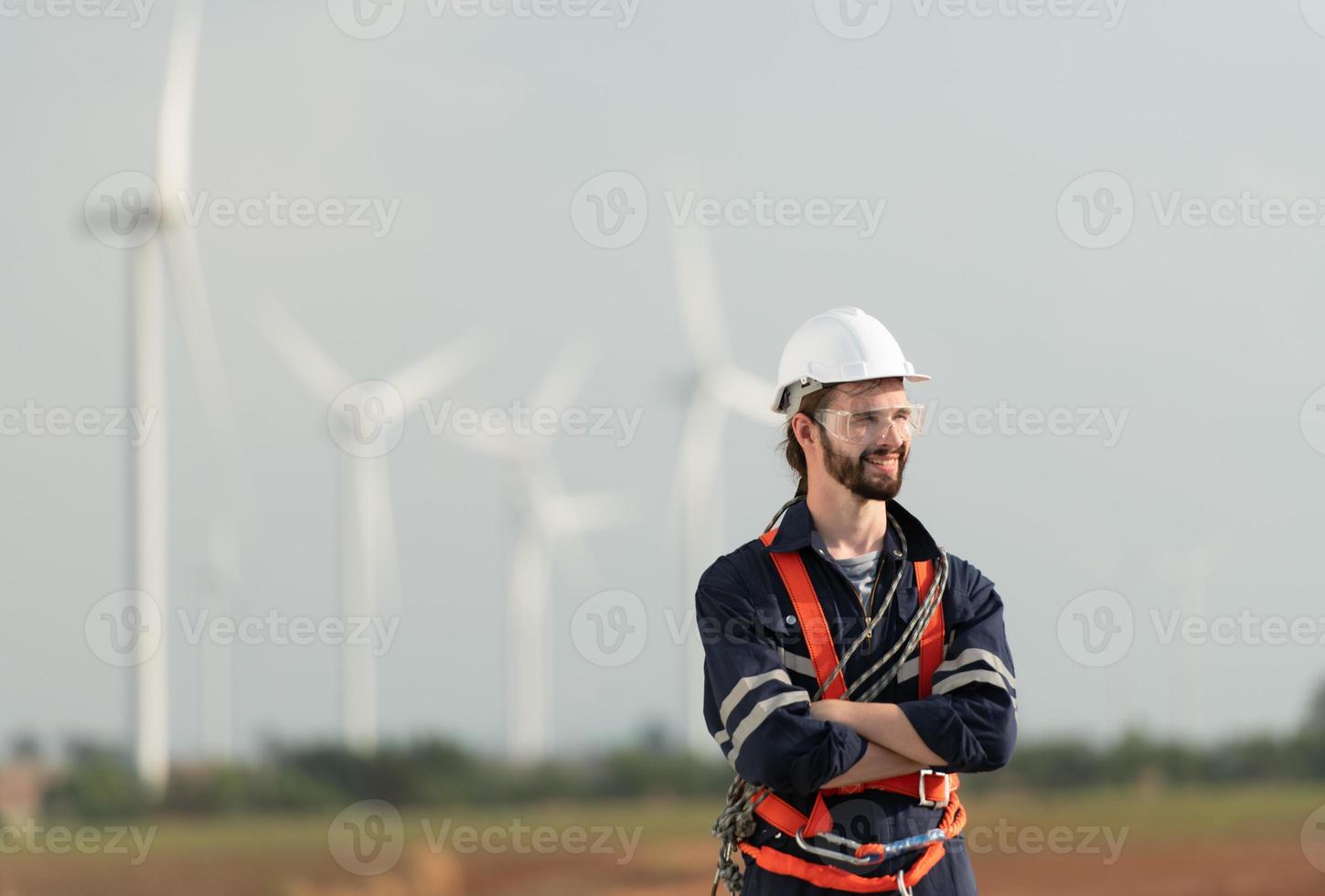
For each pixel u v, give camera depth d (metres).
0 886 45.59
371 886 47.72
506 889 47.94
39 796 69.62
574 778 80.38
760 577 11.08
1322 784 76.00
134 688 71.12
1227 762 80.25
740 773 10.82
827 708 10.58
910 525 11.24
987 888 46.56
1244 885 46.19
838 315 11.30
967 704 10.57
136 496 69.06
